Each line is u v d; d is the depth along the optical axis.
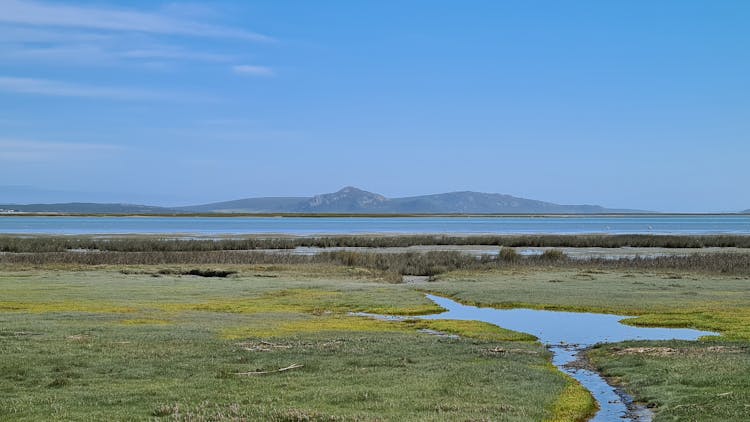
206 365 21.94
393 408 16.72
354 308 39.69
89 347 24.78
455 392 18.55
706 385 19.39
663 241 104.06
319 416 15.70
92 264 67.69
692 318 34.97
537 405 17.50
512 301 42.06
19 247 86.12
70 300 40.88
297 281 54.16
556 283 51.81
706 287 48.12
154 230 174.25
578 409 17.42
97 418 15.55
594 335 31.02
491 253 88.75
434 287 49.97
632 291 46.16
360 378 20.23
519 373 21.42
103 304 39.34
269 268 63.34
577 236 116.81
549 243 105.12
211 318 34.25
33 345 25.03
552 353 26.52
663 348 25.92
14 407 16.52
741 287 47.97
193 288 48.06
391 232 172.50
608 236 115.69
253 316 35.47
